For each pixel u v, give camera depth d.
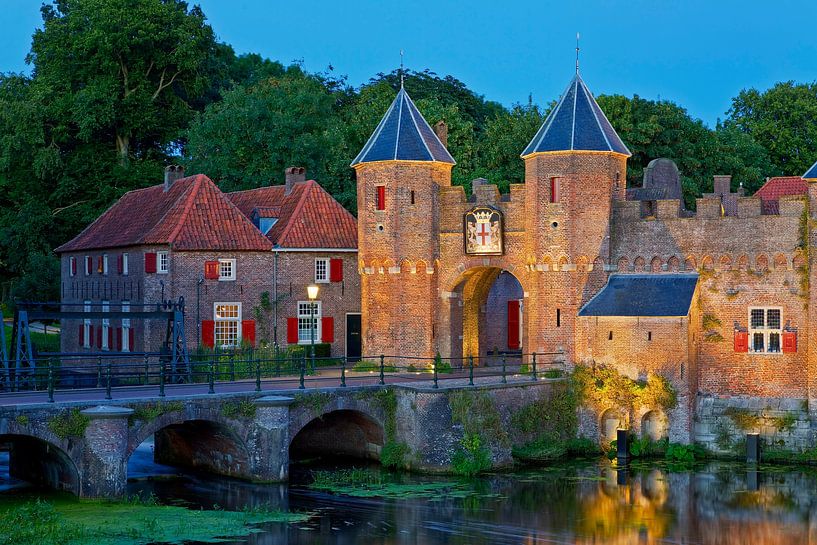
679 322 38.59
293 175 52.53
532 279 41.81
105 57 66.00
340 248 49.47
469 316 46.06
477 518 30.44
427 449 36.31
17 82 67.94
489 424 37.19
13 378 36.59
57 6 72.44
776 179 55.41
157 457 39.25
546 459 38.56
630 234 40.75
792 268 38.34
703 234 39.69
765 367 38.75
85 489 30.39
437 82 78.19
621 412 39.59
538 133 42.16
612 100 59.50
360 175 44.62
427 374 41.84
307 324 49.16
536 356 41.56
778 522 30.12
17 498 31.17
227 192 58.16
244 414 33.84
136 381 42.47
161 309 46.03
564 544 27.97
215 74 75.81
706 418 39.25
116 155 67.81
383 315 44.22
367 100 72.25
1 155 65.75
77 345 54.97
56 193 66.44
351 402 36.44
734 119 71.94
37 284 62.28
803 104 68.88
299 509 31.14
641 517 30.67
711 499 32.75
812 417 37.72
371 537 28.36
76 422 30.22
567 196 40.94
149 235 46.97
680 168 60.06
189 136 63.19
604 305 40.12
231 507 31.30
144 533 27.53
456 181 60.75
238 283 47.56
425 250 43.59
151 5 66.69
